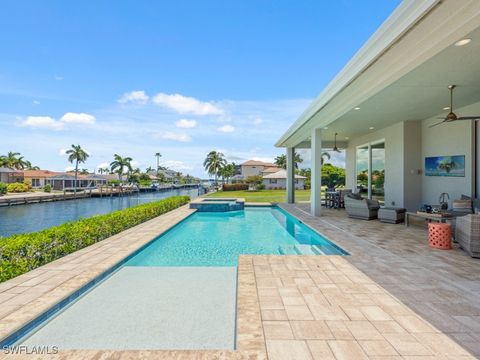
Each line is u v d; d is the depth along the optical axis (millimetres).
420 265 4723
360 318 2980
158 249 7242
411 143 10484
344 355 2377
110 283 4520
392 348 2471
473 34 4004
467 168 8422
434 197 9797
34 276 4246
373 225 8734
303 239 8359
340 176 27031
